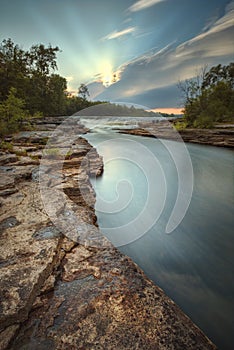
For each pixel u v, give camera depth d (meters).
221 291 2.81
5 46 41.88
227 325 2.36
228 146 14.83
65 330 1.78
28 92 42.06
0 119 15.03
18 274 2.18
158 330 1.84
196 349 1.73
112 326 1.84
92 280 2.37
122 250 3.59
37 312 1.92
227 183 7.68
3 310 1.79
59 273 2.44
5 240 2.80
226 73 40.94
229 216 4.99
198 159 11.91
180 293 2.78
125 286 2.32
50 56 51.78
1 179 5.19
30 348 1.63
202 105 26.56
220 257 3.52
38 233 3.02
